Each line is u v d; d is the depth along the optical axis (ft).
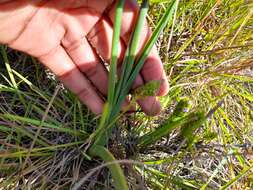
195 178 0.75
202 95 0.82
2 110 0.72
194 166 0.75
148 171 0.72
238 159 0.75
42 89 0.78
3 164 0.68
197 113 0.62
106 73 0.71
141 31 0.64
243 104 0.84
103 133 0.66
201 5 0.88
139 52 0.66
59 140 0.73
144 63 0.67
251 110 0.84
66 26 0.67
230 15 0.88
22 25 0.66
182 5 0.85
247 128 0.82
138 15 0.58
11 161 0.72
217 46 0.88
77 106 0.77
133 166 0.71
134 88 0.69
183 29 0.86
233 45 0.86
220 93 0.83
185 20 0.88
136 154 0.72
